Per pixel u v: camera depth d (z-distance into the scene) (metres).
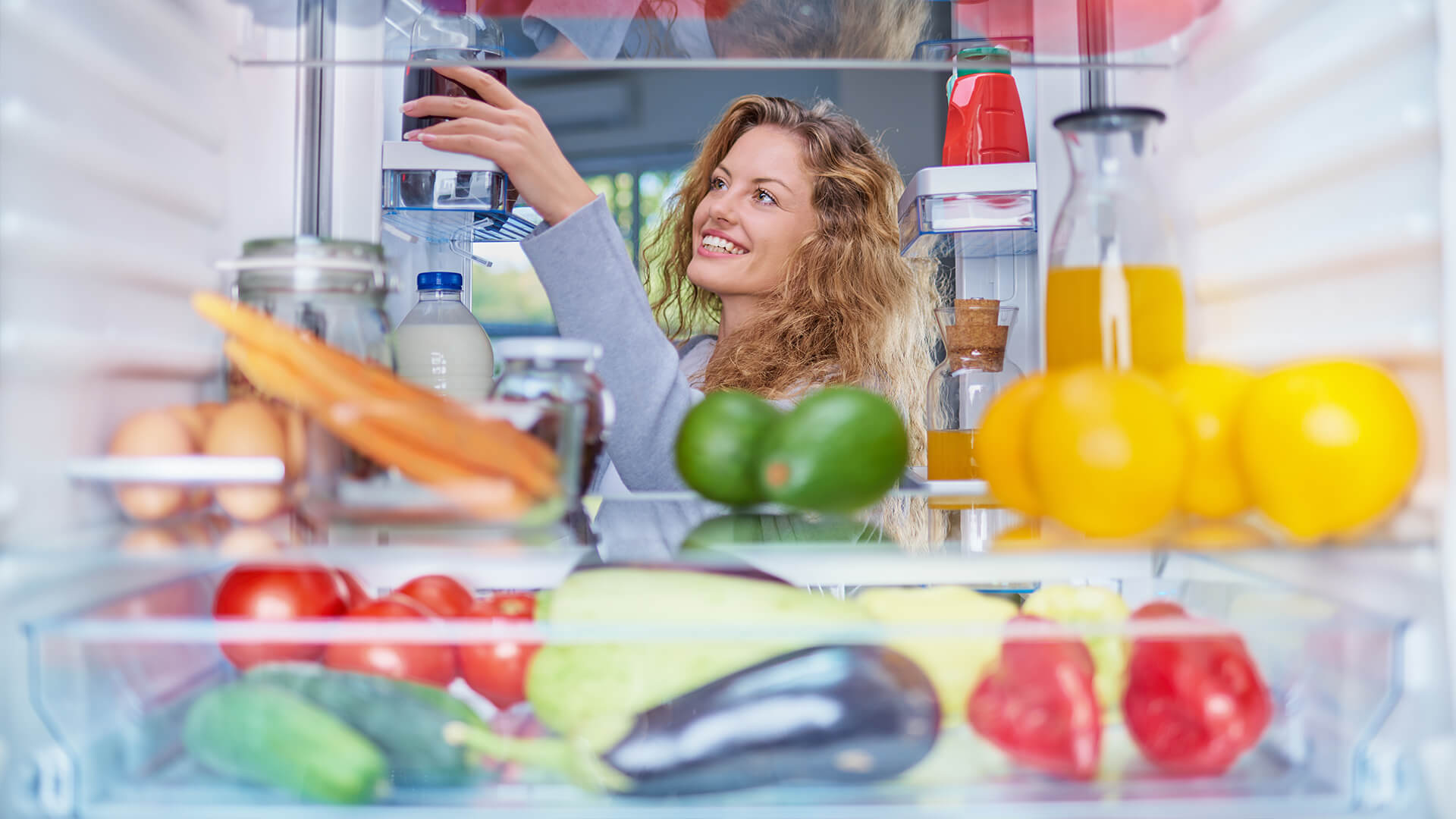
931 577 0.52
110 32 0.59
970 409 0.94
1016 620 0.50
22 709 0.46
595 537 0.57
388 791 0.46
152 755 0.46
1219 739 0.46
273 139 0.84
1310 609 0.49
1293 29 0.58
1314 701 0.47
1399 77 0.50
